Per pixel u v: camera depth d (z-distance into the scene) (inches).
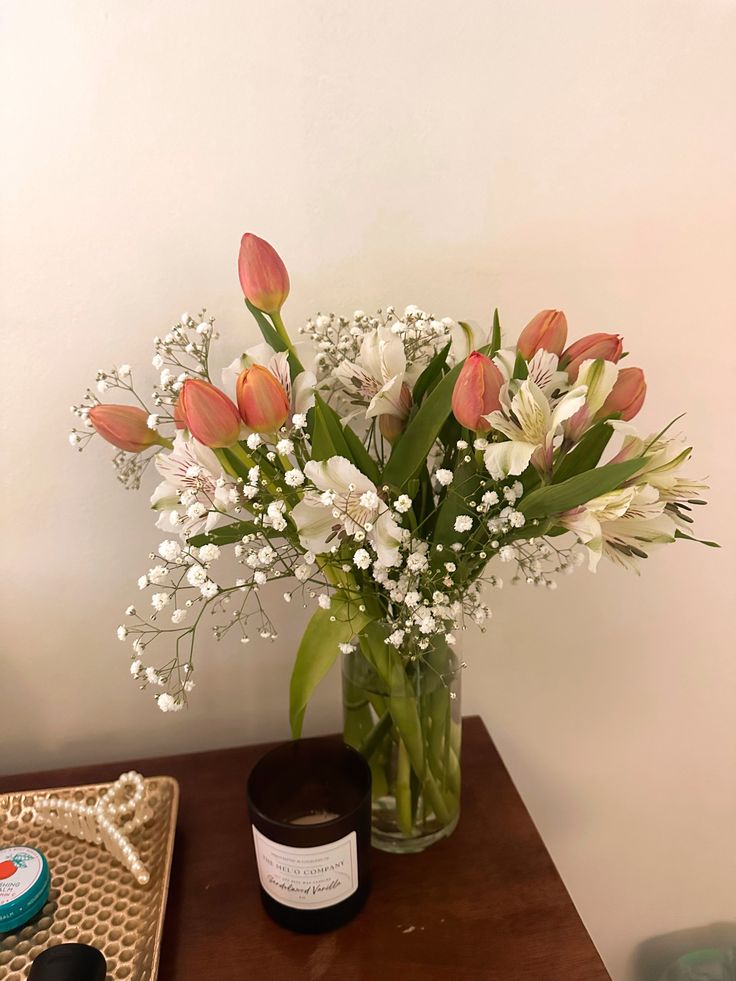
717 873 41.6
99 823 26.9
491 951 23.1
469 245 29.2
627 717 37.3
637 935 42.2
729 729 38.4
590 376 19.6
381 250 28.6
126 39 25.0
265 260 21.3
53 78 25.0
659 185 29.9
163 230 27.0
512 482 21.2
